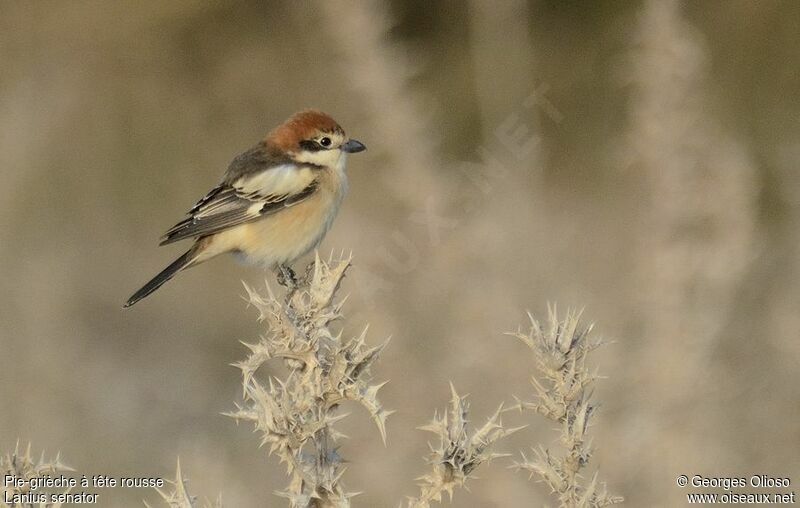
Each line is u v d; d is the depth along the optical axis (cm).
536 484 952
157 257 1980
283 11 2203
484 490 923
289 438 540
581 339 549
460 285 1028
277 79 2189
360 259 1050
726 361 1075
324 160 1091
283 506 1215
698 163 978
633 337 1048
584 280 1288
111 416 1451
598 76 2166
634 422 909
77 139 2089
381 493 952
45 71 2116
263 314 568
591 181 1992
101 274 1875
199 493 952
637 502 896
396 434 976
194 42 2205
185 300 1858
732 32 2133
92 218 2008
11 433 1349
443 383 988
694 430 911
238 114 2217
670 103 974
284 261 1079
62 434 1363
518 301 1045
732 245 952
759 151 1830
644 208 1001
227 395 1625
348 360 554
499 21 1402
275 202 1052
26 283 1539
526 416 984
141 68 2203
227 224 1045
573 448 540
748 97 2059
